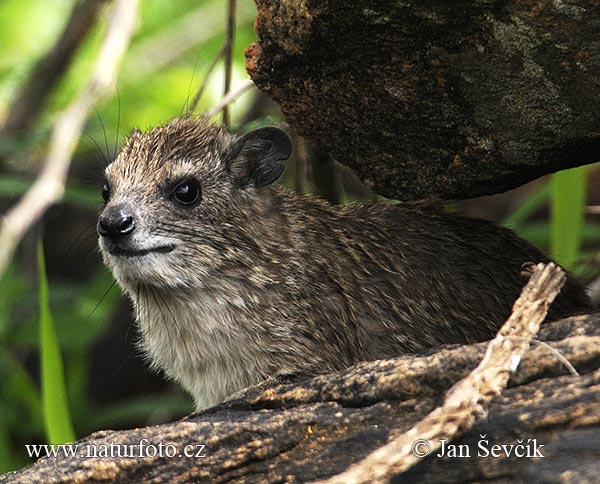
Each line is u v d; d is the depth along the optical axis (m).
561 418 7.28
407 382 8.19
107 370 19.61
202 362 11.13
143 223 10.84
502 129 9.46
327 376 8.73
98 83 13.59
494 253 11.46
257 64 10.05
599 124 8.98
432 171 10.37
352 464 7.72
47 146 19.12
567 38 8.41
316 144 10.70
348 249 11.34
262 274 10.98
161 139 11.59
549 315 10.73
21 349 19.09
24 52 22.69
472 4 8.52
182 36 22.28
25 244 19.81
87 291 17.83
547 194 14.68
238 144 11.41
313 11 9.05
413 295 11.21
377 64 9.42
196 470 8.37
